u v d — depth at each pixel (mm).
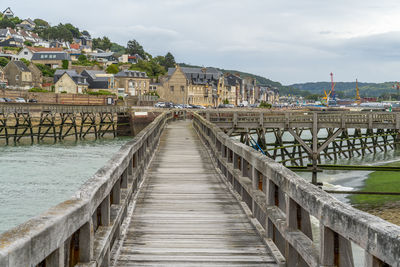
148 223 7047
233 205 8422
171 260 5332
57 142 55219
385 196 22781
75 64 153750
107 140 60812
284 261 4977
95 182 3941
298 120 31734
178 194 9445
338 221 2816
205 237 6305
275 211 5312
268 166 5363
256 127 32969
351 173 31297
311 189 3609
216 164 13500
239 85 154125
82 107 61656
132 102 104062
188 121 49312
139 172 10156
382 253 2191
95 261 3564
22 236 2043
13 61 110062
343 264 3088
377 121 31500
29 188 25344
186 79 115812
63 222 2592
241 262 5285
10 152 42125
